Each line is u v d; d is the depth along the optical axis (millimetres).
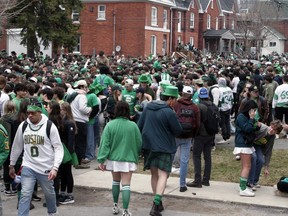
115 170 8570
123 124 8641
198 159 10609
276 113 16250
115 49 59500
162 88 11875
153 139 8789
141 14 58656
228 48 77312
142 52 58875
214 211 9219
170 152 8844
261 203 9508
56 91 10484
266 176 11141
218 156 13750
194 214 9008
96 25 60438
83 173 11805
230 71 20812
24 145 7820
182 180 10211
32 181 7738
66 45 46281
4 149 7738
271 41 84875
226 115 15516
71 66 25828
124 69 21812
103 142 8656
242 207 9469
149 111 8922
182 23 69188
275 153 14047
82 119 11961
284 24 85938
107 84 14430
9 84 12211
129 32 59250
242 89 18219
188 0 70750
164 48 64312
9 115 9258
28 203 7707
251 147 9922
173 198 9961
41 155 7734
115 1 59250
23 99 9789
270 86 17438
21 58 32500
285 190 9922
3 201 9781
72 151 9219
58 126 9047
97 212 9148
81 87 12000
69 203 9656
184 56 58969
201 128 10422
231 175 11688
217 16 79188
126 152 8602
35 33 44688
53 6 43969
